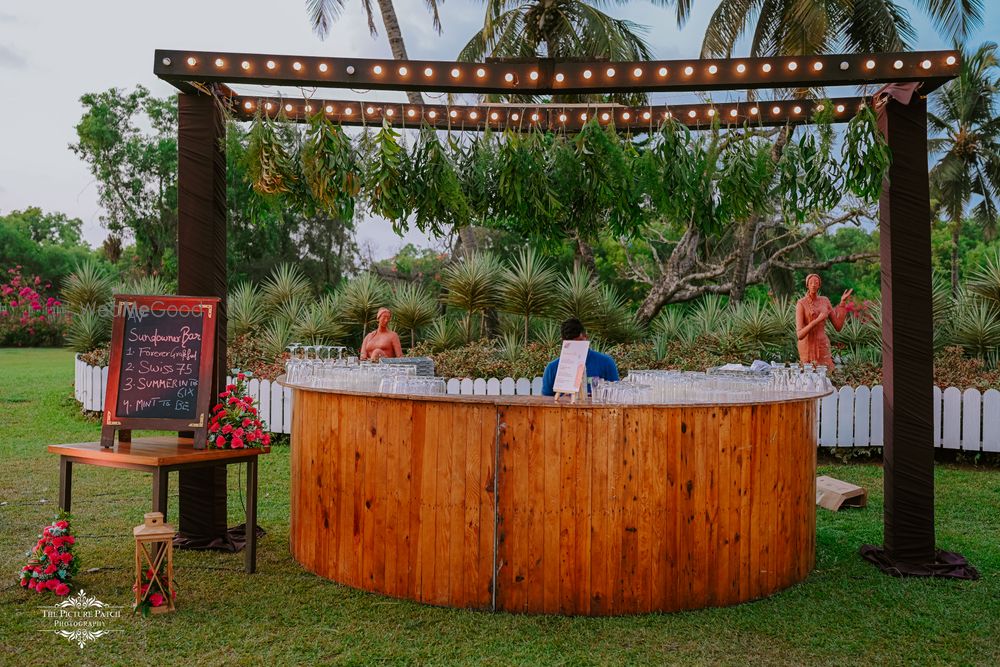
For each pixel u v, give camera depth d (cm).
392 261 2772
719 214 553
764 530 452
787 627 400
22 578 436
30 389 1409
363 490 453
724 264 1789
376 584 445
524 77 501
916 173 512
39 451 886
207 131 536
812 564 502
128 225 2953
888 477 516
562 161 559
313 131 522
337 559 466
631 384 436
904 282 512
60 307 2814
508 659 356
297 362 545
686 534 426
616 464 417
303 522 499
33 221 5834
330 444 475
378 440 448
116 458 436
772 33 1778
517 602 418
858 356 1092
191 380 466
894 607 432
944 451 980
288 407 1014
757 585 448
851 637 387
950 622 409
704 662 356
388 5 1762
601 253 2766
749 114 570
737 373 555
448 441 428
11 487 705
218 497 535
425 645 371
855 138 499
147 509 627
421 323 1324
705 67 493
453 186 554
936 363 1024
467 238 1650
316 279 2423
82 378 1207
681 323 1324
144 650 359
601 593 415
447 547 426
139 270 2989
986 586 470
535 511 418
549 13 1812
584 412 417
